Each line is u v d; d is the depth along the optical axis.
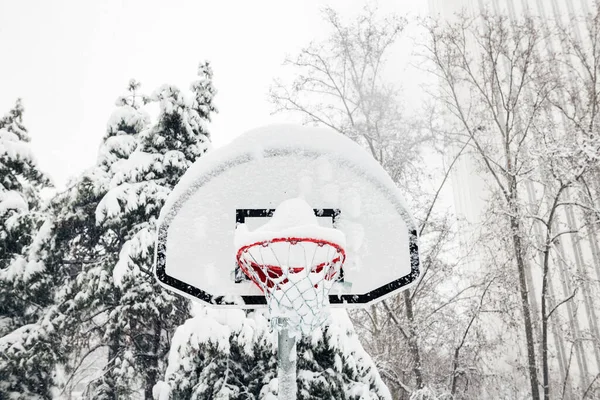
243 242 3.84
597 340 13.84
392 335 14.82
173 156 14.73
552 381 15.38
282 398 3.87
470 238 15.07
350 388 7.46
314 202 4.09
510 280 13.62
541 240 15.11
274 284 3.97
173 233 4.13
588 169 12.82
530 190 16.62
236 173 4.16
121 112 17.95
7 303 16.33
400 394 15.23
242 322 7.81
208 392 7.50
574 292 13.40
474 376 13.90
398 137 15.40
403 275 4.03
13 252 16.53
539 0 30.33
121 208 13.74
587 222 13.41
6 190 18.19
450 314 14.08
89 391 14.28
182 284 4.07
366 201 4.12
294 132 4.17
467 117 16.80
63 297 14.36
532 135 16.27
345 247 3.95
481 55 16.53
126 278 12.33
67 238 15.43
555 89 15.66
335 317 8.02
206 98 16.53
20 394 14.16
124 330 13.55
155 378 13.54
